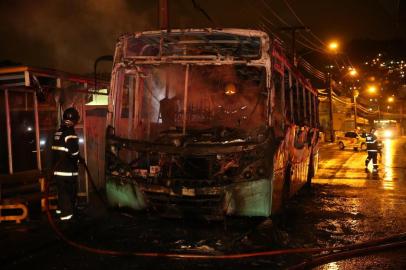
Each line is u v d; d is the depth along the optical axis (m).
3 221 8.03
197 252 6.55
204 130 8.13
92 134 10.88
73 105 9.97
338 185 14.99
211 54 8.25
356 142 36.03
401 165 22.44
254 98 8.44
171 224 8.02
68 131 7.97
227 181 7.35
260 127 7.52
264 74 7.77
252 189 7.34
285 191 9.20
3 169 8.45
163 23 14.08
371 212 10.07
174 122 8.63
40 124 9.48
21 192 8.32
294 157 10.12
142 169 7.71
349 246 6.98
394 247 7.02
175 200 7.46
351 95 62.66
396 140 54.91
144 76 8.67
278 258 6.36
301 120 11.16
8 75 9.28
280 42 8.50
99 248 6.68
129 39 8.34
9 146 8.35
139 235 7.46
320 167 21.84
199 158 7.46
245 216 7.41
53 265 5.86
